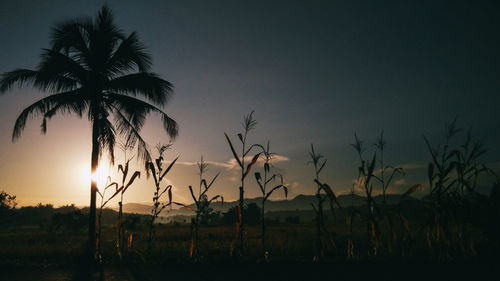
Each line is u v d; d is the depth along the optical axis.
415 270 5.63
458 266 5.93
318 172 7.17
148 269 6.14
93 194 13.50
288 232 21.52
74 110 14.59
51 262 7.00
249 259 7.14
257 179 7.53
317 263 6.60
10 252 8.05
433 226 6.84
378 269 5.79
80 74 14.38
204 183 7.59
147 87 14.66
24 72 13.58
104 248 8.88
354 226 22.77
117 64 15.24
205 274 5.62
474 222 6.91
